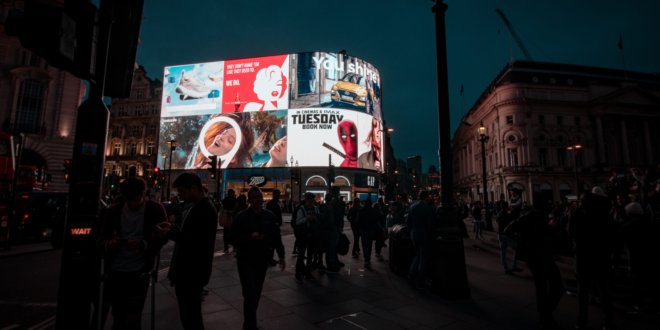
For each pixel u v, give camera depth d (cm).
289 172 4878
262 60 5159
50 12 259
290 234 1809
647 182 820
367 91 5256
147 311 495
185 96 5294
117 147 5734
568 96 5616
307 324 452
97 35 303
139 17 328
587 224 454
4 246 1164
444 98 641
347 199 4834
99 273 285
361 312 503
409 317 483
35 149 3002
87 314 276
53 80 3169
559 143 5450
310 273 731
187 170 5081
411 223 672
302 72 5019
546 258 452
